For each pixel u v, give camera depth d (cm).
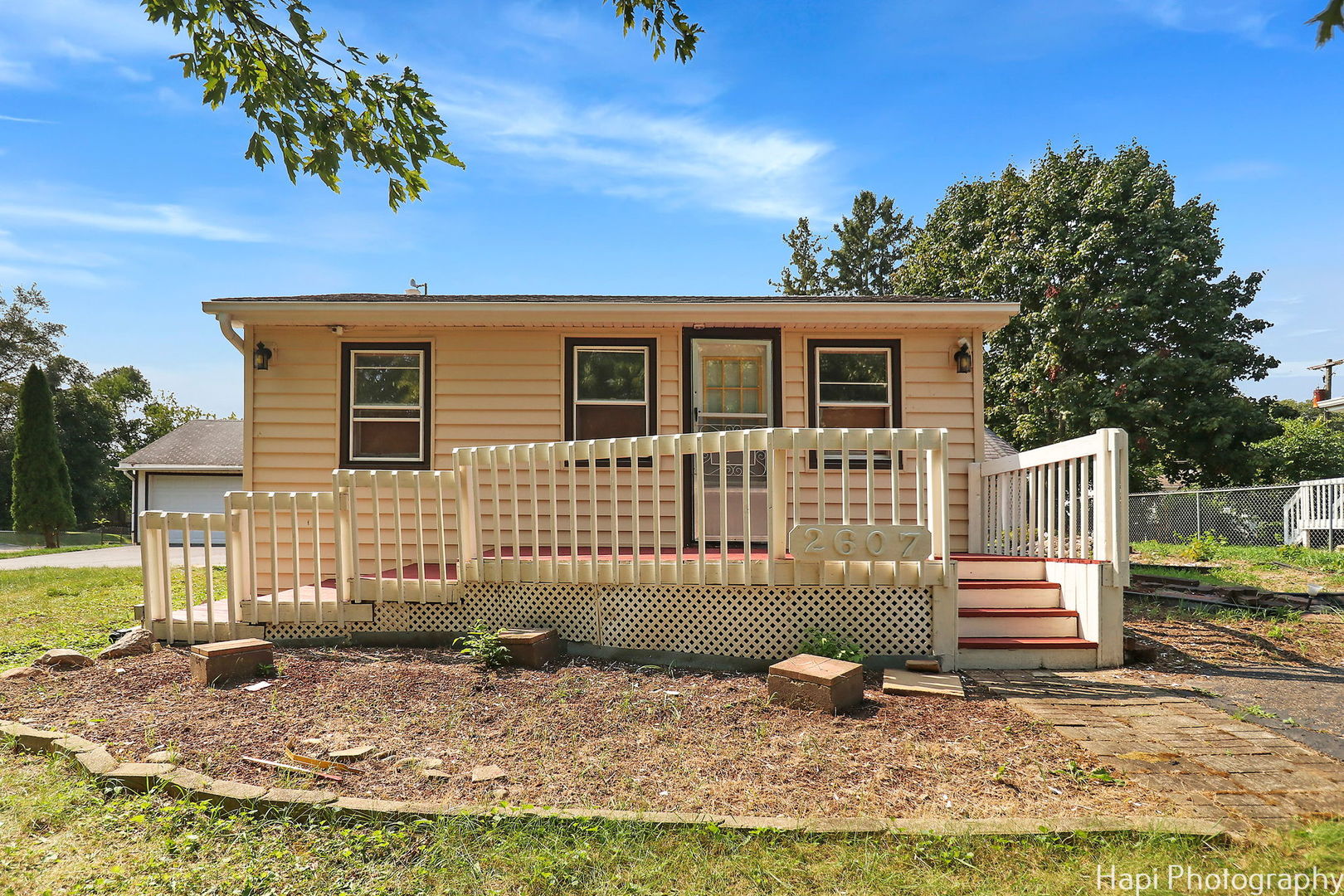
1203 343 2017
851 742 402
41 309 4350
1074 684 531
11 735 408
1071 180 2117
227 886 265
